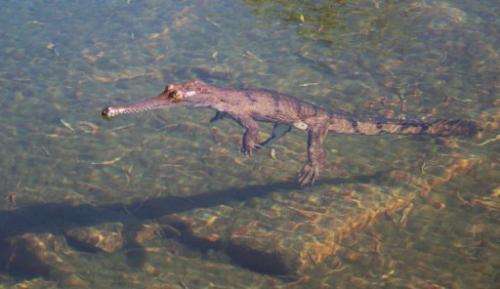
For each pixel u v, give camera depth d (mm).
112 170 11336
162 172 11203
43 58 14211
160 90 13031
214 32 14742
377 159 11031
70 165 11492
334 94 12602
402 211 10000
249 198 10445
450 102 12180
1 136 12180
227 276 9141
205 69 13523
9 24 15383
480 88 12477
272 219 9891
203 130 12070
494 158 10773
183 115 12453
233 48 14164
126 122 12375
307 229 9625
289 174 10938
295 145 11602
